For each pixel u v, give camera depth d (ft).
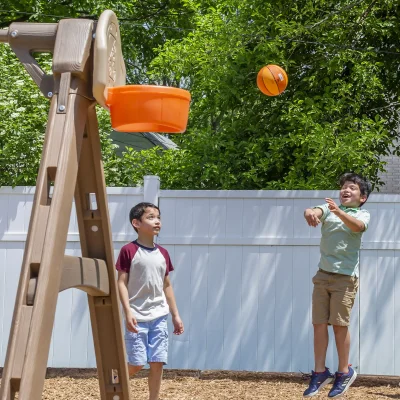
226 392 29.48
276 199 32.81
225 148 41.39
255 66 41.39
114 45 15.48
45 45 14.97
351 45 42.14
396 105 43.62
